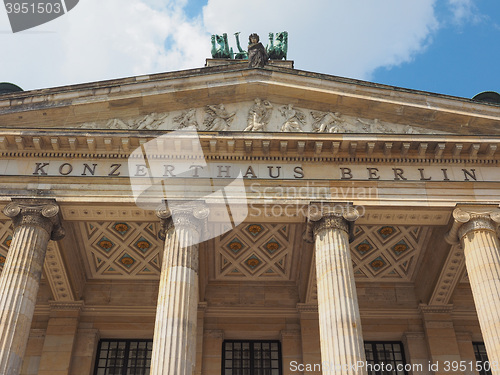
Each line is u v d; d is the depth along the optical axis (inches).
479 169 1082.1
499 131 1139.3
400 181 1053.8
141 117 1144.8
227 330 1285.7
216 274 1321.4
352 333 875.4
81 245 1227.2
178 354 850.1
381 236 1218.6
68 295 1261.1
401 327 1293.1
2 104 1111.0
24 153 1065.5
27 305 904.9
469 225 1016.2
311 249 1182.9
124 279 1325.0
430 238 1219.9
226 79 1160.2
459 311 1305.4
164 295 914.7
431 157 1080.8
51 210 994.7
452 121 1147.9
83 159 1069.1
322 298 929.5
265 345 1305.4
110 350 1279.5
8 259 938.7
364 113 1159.6
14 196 1011.9
